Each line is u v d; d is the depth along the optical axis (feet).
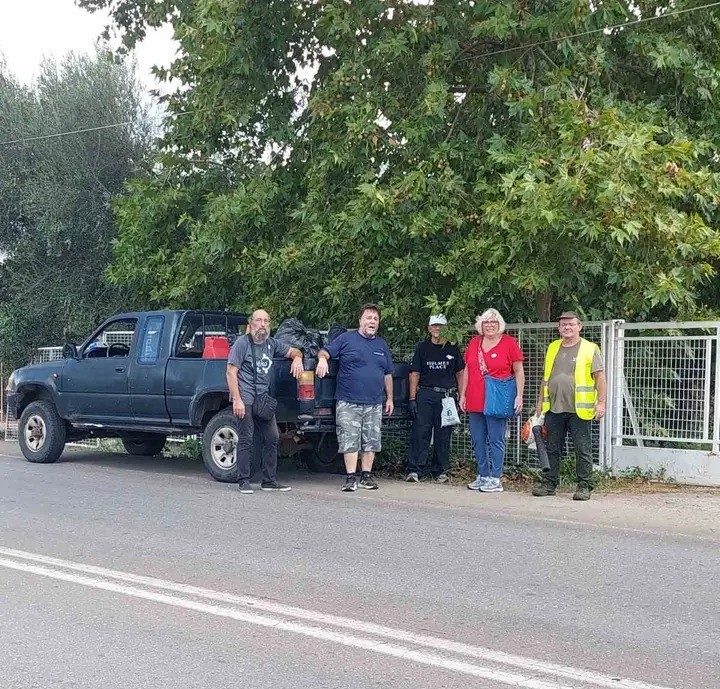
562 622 17.84
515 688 14.46
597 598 19.51
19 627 17.38
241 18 39.14
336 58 42.01
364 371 33.65
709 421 34.09
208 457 35.55
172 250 49.65
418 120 37.24
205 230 42.65
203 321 38.45
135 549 23.62
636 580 20.99
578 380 31.78
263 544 24.30
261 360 33.04
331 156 38.42
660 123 38.42
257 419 33.35
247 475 32.96
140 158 62.85
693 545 24.71
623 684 14.64
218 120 43.27
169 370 36.73
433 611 18.47
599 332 36.55
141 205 48.98
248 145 46.57
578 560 22.85
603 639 16.84
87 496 31.81
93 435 42.93
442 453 37.01
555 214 31.37
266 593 19.66
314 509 29.66
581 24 37.32
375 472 39.24
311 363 33.91
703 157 39.93
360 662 15.57
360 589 20.03
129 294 60.64
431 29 38.22
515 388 33.73
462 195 37.24
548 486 32.76
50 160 61.11
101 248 61.05
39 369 41.68
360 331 34.09
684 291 34.68
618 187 30.89
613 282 35.47
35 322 61.82
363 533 25.86
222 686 14.52
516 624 17.69
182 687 14.48
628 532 26.40
